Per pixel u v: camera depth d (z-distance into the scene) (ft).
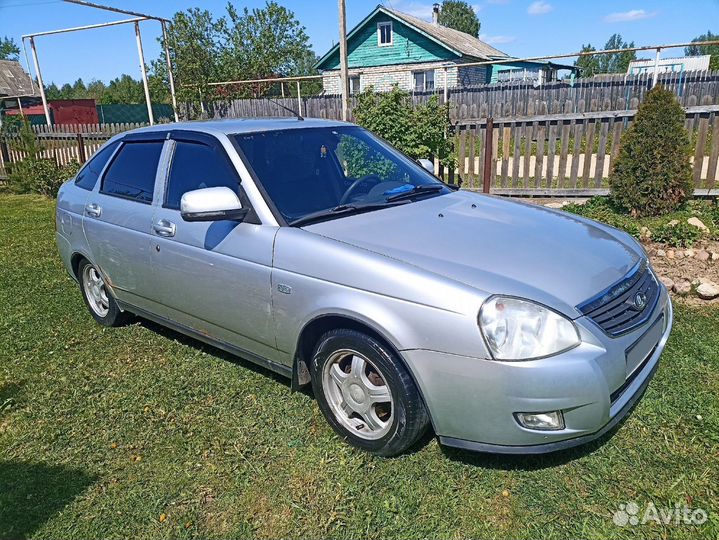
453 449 9.57
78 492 9.05
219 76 92.02
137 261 12.90
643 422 9.91
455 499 8.45
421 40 91.45
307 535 7.99
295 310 9.64
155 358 13.56
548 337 7.77
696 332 13.21
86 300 16.11
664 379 11.19
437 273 8.39
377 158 13.04
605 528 7.78
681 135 22.08
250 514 8.42
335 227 10.00
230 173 10.98
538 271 8.64
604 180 30.17
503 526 7.93
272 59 99.40
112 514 8.56
